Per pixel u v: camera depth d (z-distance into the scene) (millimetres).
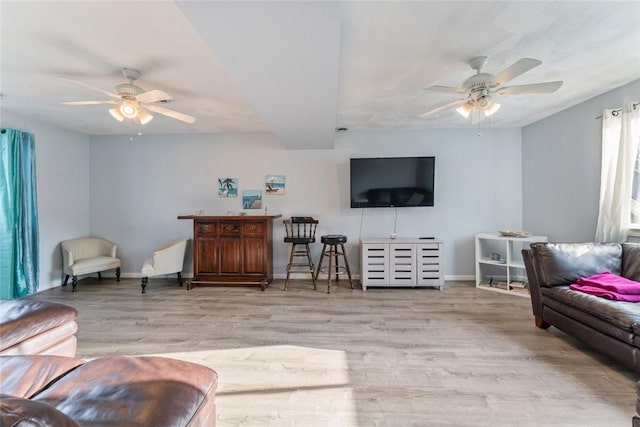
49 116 3941
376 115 3994
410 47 2271
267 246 4418
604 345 2133
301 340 2633
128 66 2531
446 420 1647
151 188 5000
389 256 4270
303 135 4047
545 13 1901
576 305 2363
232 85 2949
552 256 2768
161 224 4996
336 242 4215
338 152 4883
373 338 2666
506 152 4719
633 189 2994
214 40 1752
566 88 3148
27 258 3832
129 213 5012
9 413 552
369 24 1976
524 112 3949
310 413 1719
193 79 2811
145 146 5000
